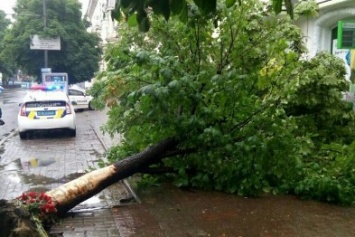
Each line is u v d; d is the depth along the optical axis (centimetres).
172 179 803
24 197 576
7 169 996
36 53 3359
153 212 638
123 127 843
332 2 1105
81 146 1346
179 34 782
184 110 736
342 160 723
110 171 668
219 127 733
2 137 1591
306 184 691
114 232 559
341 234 548
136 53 748
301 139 755
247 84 736
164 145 723
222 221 596
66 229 570
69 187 618
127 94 802
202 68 780
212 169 727
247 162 699
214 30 781
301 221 596
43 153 1220
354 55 924
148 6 329
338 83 859
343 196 667
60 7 3362
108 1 2656
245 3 767
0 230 480
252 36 785
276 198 701
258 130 716
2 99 4491
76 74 3447
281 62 716
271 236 543
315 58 897
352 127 898
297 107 901
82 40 3459
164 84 707
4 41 3462
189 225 582
